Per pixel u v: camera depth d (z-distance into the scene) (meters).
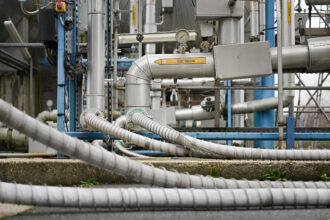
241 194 2.08
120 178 3.19
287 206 2.14
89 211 1.98
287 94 7.83
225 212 2.01
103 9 5.48
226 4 5.32
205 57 5.27
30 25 16.19
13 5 13.96
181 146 3.96
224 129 6.32
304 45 5.32
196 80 11.45
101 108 5.43
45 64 16.44
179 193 2.03
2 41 15.53
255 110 9.00
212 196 2.04
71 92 6.23
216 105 6.38
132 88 5.34
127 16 15.05
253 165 3.31
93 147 2.25
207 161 3.33
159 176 2.38
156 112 5.40
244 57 5.09
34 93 17.80
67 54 5.32
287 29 7.34
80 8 8.32
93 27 5.42
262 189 2.13
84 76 7.69
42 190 1.83
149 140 4.05
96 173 3.15
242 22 10.88
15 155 6.45
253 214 1.96
